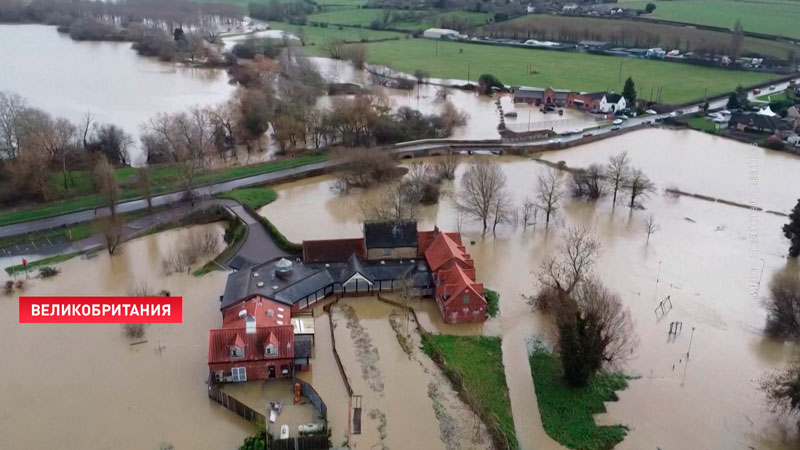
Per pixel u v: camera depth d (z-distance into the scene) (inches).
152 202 6254.9
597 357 3718.0
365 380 3878.0
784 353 4163.4
